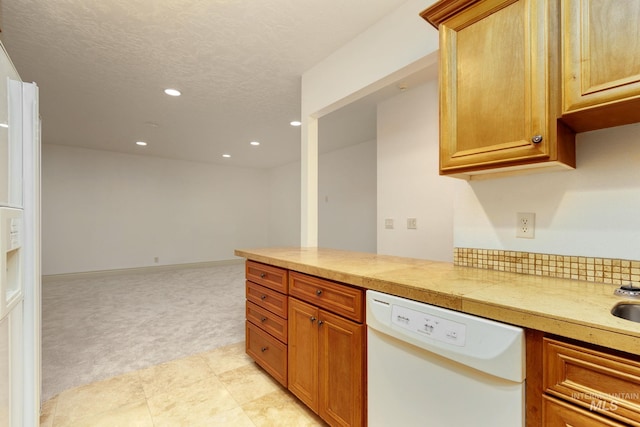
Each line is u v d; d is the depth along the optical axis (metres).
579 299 0.95
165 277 5.67
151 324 3.16
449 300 1.01
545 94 1.05
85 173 5.55
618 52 0.90
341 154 5.54
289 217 7.20
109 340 2.74
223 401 1.83
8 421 1.18
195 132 4.39
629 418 0.68
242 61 2.40
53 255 5.28
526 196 1.38
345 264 1.64
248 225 7.59
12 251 1.28
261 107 3.39
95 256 5.65
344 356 1.42
